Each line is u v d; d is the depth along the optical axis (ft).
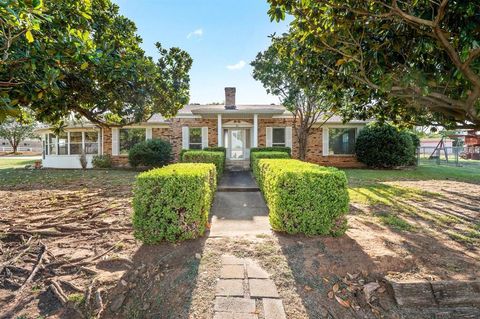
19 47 8.29
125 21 16.31
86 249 12.20
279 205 12.97
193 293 8.85
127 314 8.50
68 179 35.12
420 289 8.78
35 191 26.71
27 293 9.24
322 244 11.75
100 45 12.75
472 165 54.44
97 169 49.03
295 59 14.34
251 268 10.03
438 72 11.22
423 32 9.84
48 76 8.89
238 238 12.62
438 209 18.81
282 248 11.46
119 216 17.38
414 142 51.37
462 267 9.91
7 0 5.86
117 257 11.02
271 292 8.84
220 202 22.44
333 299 8.73
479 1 8.30
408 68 11.13
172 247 11.67
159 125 51.42
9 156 99.09
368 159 47.60
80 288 9.27
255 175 32.32
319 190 12.61
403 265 10.02
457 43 9.59
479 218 16.52
